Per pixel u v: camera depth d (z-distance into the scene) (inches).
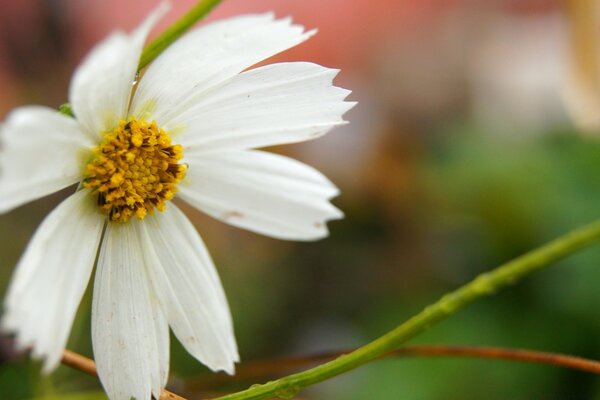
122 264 9.3
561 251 8.3
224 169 9.6
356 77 21.8
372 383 15.5
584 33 13.2
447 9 23.2
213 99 9.3
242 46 9.0
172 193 9.4
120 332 9.2
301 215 9.7
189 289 9.5
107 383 9.1
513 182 17.5
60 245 8.8
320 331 17.4
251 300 17.1
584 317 15.6
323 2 21.5
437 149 20.2
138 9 19.6
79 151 9.0
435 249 18.6
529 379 15.3
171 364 14.2
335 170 20.1
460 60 22.2
